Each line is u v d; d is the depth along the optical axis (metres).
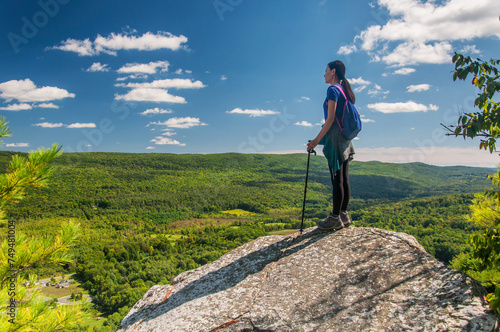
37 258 3.07
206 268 3.40
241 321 2.38
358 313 2.19
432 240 44.22
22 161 2.87
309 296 2.47
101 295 62.25
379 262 2.66
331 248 3.03
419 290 2.25
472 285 2.16
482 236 2.76
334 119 3.09
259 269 3.05
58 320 2.92
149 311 2.92
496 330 1.78
